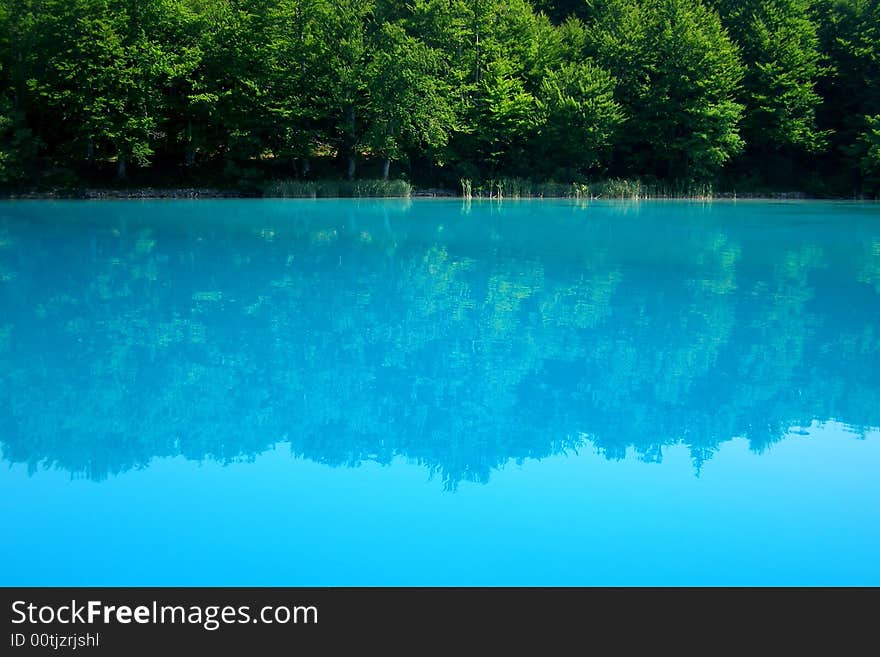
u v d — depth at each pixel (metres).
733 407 5.05
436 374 5.73
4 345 6.50
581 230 18.11
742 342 6.78
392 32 33.88
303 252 13.10
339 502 3.57
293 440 4.42
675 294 9.19
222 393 5.26
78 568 2.94
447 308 8.21
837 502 3.58
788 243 15.41
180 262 11.70
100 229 17.20
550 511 3.47
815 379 5.66
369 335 6.95
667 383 5.54
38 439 4.38
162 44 32.84
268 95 34.22
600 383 5.53
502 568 2.96
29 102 32.22
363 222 20.03
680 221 21.48
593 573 2.93
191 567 2.95
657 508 3.50
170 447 4.28
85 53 30.83
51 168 32.75
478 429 4.61
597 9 43.59
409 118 34.12
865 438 4.46
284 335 6.93
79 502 3.54
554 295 9.07
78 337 6.79
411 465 4.04
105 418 4.76
